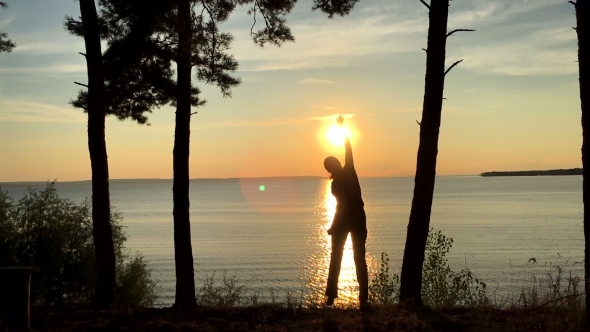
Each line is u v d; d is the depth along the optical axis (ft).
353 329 24.13
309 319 26.32
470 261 192.03
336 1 36.78
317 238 295.69
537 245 241.96
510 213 453.58
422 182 31.12
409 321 24.95
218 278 166.30
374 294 38.42
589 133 23.84
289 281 156.04
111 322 26.84
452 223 364.38
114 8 36.27
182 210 34.35
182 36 34.63
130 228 379.55
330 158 29.53
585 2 23.95
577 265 149.69
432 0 31.14
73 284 57.16
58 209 57.98
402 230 321.93
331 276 29.50
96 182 34.53
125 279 63.93
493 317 26.14
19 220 56.85
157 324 25.96
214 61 37.47
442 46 30.91
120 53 36.01
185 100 34.81
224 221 432.25
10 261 55.36
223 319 26.78
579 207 519.60
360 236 28.78
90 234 58.49
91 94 34.60
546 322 24.34
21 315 23.88
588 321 23.80
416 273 31.09
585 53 23.90
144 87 39.91
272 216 479.82
